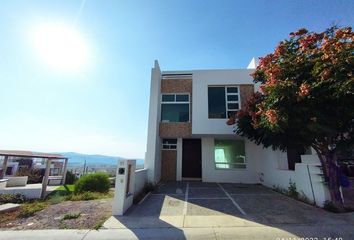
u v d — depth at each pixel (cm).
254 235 514
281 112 688
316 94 659
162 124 1435
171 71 1548
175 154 1471
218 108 1373
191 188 1166
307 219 621
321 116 672
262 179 1312
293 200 866
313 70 673
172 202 854
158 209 755
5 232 556
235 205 796
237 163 1414
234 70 1410
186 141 1509
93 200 936
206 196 961
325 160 802
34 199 1047
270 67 790
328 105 679
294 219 623
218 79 1402
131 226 586
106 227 580
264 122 777
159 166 1413
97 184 1173
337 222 591
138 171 990
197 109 1362
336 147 767
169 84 1498
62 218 668
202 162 1423
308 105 687
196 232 538
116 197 707
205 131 1326
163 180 1427
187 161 1479
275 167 1137
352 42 643
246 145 1425
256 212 702
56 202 907
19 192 1066
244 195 977
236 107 1362
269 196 951
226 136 1398
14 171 2039
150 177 1221
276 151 1142
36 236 528
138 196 941
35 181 1812
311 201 808
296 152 1202
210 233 530
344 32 671
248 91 1379
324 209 722
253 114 909
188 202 852
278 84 696
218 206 788
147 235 525
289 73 739
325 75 616
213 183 1348
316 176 788
